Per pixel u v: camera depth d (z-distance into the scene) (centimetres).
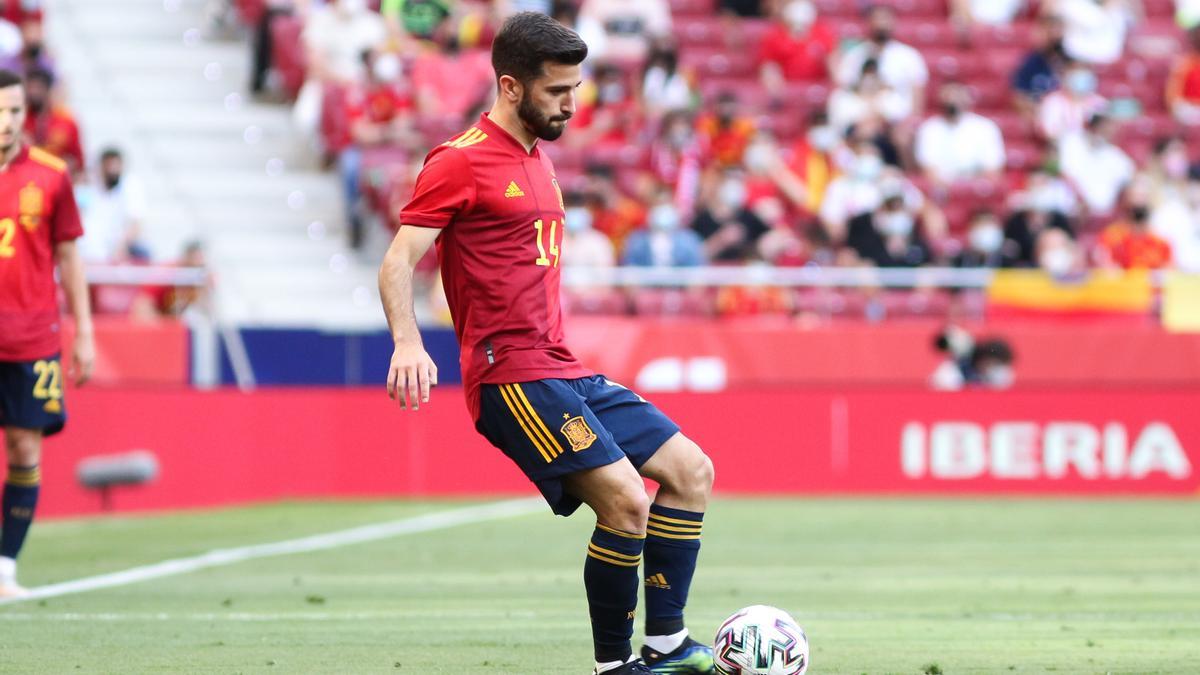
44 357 2888
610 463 1780
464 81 6475
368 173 6247
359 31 6731
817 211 6438
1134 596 2912
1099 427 5453
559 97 1806
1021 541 4022
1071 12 7956
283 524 4416
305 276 6194
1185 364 5472
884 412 5406
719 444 5341
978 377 5447
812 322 5538
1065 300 5528
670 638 1880
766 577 3228
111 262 5431
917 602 2814
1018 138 7312
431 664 2053
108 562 3466
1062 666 2062
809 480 5378
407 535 4112
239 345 5050
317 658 2108
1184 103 7700
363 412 5250
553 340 1823
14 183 2872
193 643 2253
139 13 7425
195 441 4875
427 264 6025
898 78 7269
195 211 6431
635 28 7288
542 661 2081
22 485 2900
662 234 5678
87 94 6975
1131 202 6469
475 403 1822
